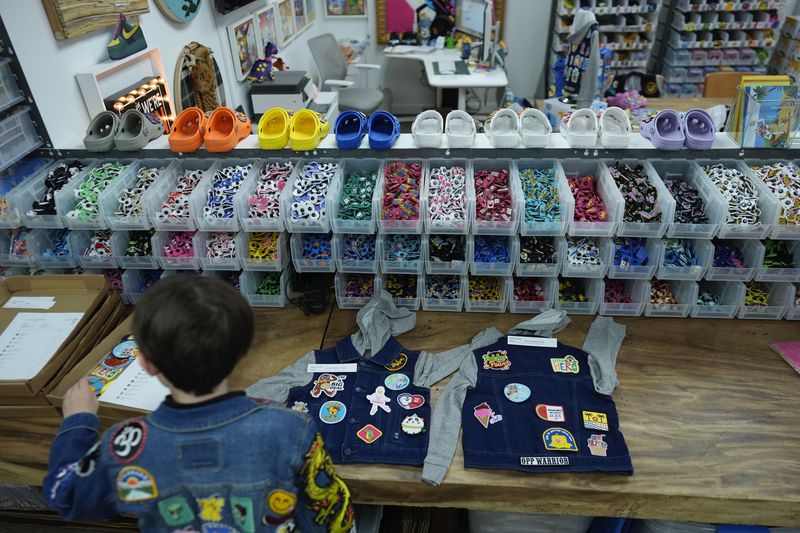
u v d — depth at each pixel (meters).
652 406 1.70
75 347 1.78
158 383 1.66
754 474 1.50
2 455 1.60
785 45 5.32
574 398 1.69
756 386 1.77
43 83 1.98
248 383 1.81
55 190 1.98
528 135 1.94
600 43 5.07
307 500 0.91
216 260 2.01
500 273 1.97
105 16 2.21
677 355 1.88
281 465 0.85
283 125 2.05
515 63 5.70
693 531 1.69
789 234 1.78
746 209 1.81
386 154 2.02
